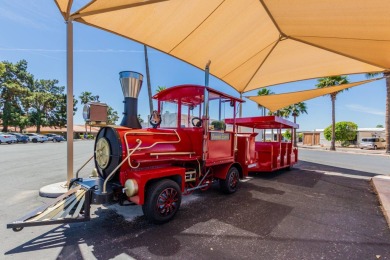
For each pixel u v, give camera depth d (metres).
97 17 4.46
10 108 32.62
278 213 4.18
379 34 4.34
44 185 5.83
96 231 3.26
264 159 7.72
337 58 7.39
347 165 11.62
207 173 4.86
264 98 11.20
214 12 4.91
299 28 5.16
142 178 3.30
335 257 2.69
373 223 3.79
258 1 4.62
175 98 5.09
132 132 3.71
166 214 3.63
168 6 4.36
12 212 3.95
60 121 41.19
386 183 6.57
